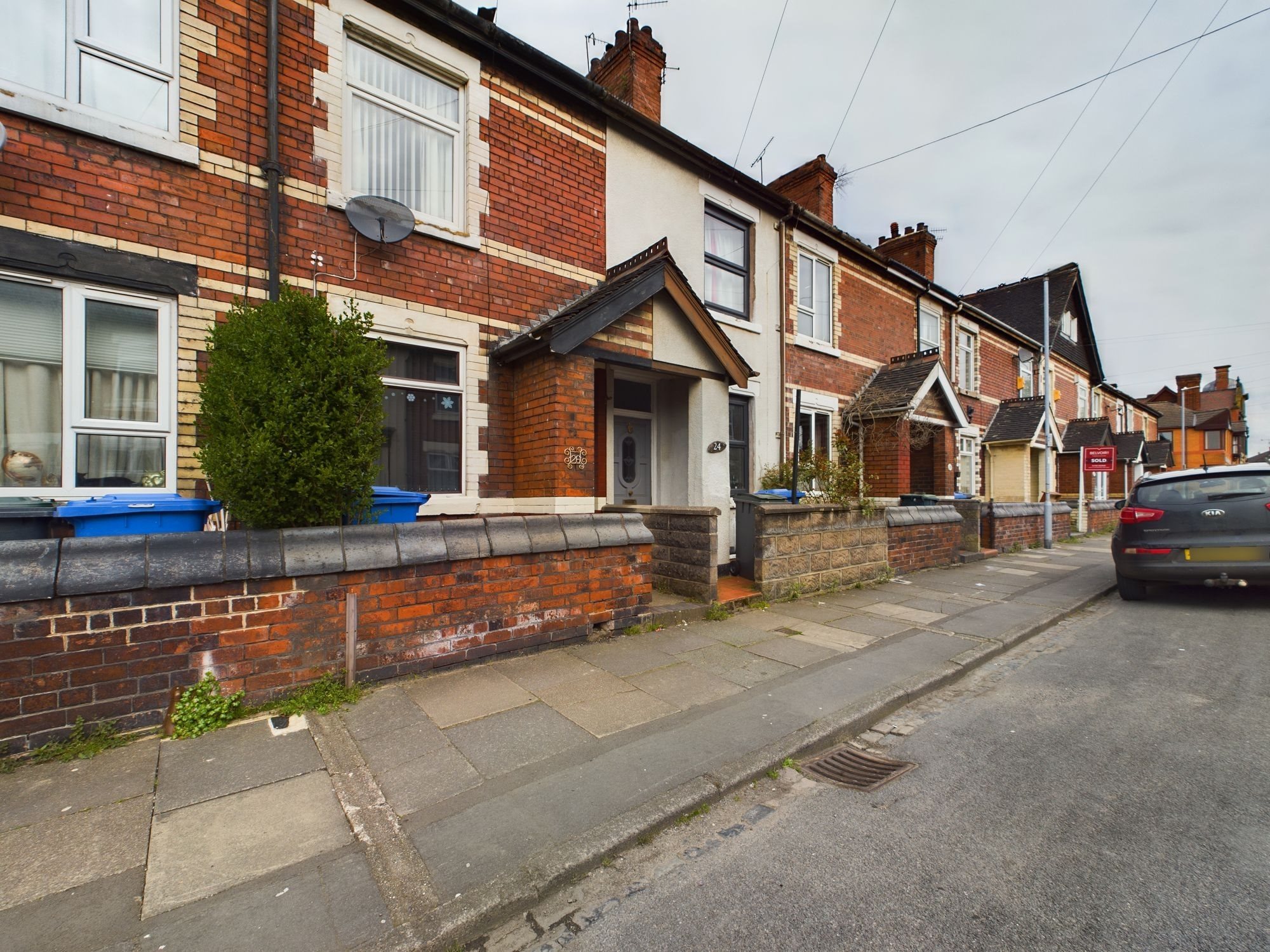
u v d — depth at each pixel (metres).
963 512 11.50
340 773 3.08
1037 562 10.98
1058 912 2.23
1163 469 33.88
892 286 13.30
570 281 7.16
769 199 9.95
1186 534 7.06
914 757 3.57
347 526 4.14
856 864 2.54
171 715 3.41
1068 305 22.81
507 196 6.61
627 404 8.17
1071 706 4.30
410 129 6.12
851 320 12.18
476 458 6.28
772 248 10.33
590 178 7.45
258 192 5.04
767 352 10.16
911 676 4.72
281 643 3.76
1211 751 3.51
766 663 4.96
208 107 4.83
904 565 9.48
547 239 6.95
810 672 4.76
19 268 4.12
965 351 16.41
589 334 5.98
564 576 5.13
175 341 4.66
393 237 5.60
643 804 2.88
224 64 4.91
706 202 9.25
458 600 4.51
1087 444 19.70
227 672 3.59
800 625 6.18
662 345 7.02
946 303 14.92
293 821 2.69
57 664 3.13
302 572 3.78
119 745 3.25
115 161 4.45
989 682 4.88
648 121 7.86
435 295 6.05
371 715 3.74
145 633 3.36
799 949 2.07
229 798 2.84
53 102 4.30
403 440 5.91
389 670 4.19
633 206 7.98
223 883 2.30
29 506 3.38
